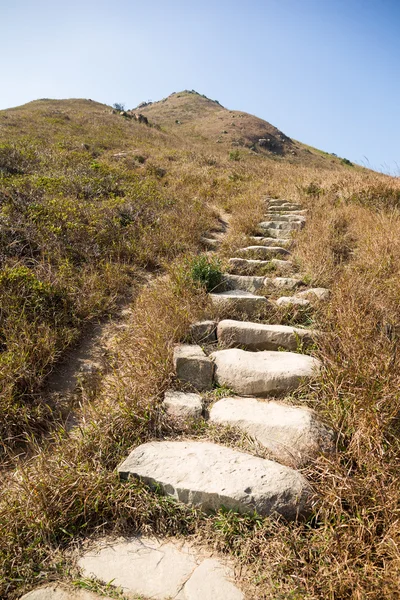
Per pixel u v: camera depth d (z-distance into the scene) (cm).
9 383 288
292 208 811
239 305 393
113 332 388
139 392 278
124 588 173
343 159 4459
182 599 167
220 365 307
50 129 1834
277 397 288
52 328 363
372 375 258
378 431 223
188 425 260
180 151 1659
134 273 500
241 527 196
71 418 283
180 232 620
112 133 2081
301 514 200
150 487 218
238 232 664
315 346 327
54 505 206
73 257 492
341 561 174
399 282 376
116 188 782
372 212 660
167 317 351
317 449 229
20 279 389
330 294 400
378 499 194
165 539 199
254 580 175
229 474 213
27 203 559
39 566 185
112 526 205
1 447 261
